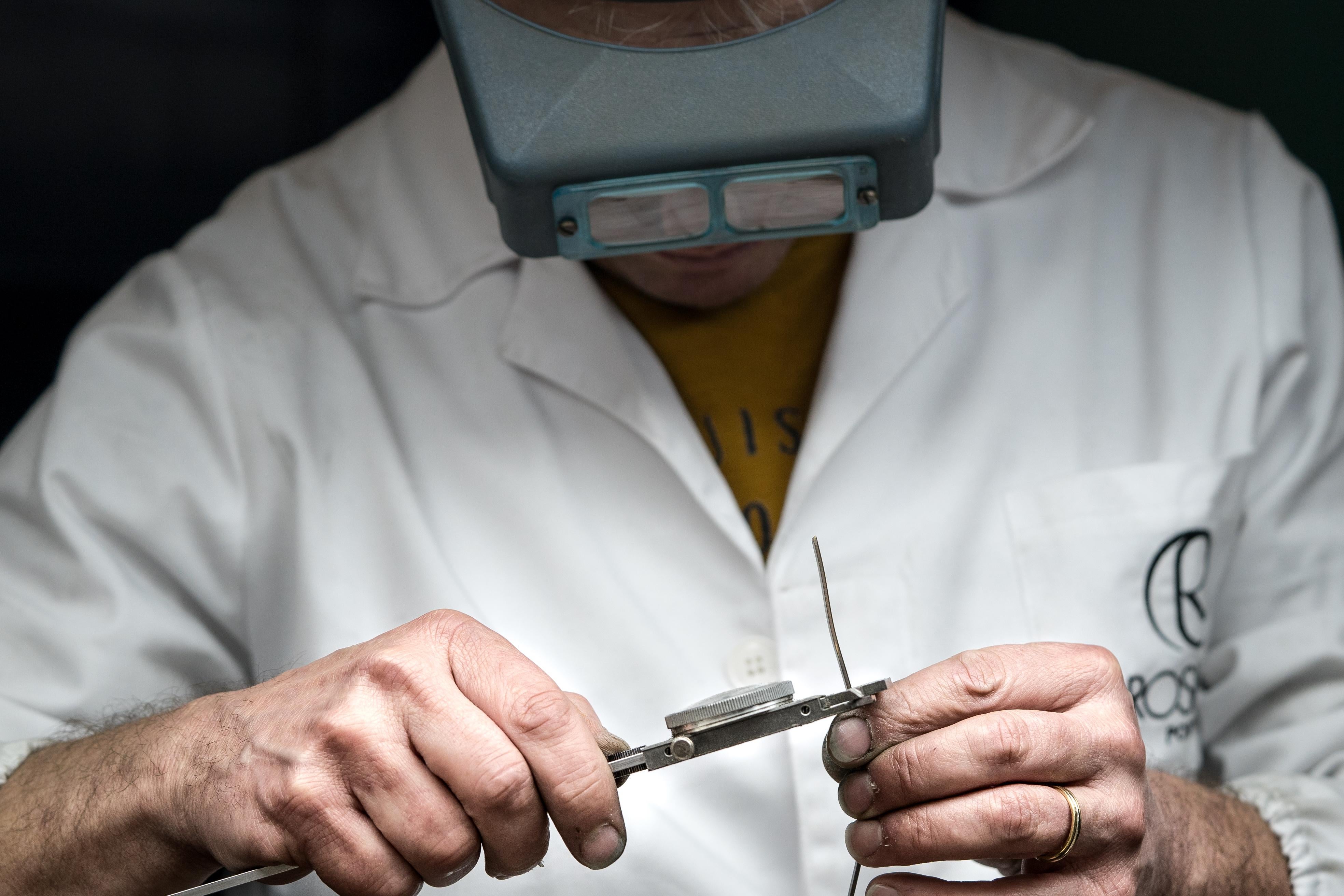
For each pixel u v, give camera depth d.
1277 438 1.25
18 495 1.16
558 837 1.05
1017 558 1.14
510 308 1.17
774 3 0.81
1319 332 1.29
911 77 0.81
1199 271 1.25
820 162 0.81
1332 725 1.17
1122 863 0.84
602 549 1.12
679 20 0.81
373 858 0.77
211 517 1.14
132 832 0.89
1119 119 1.34
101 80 1.83
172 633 1.13
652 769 0.77
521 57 0.81
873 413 1.14
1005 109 1.32
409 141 1.29
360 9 1.92
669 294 1.12
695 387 1.16
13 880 0.91
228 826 0.81
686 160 0.80
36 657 1.08
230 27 1.87
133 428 1.15
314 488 1.13
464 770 0.75
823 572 0.81
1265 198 1.30
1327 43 1.73
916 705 0.81
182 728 0.89
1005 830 0.79
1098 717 0.82
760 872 1.08
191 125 1.89
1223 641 1.27
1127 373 1.20
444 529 1.13
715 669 1.11
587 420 1.14
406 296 1.20
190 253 1.28
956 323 1.19
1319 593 1.24
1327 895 1.01
